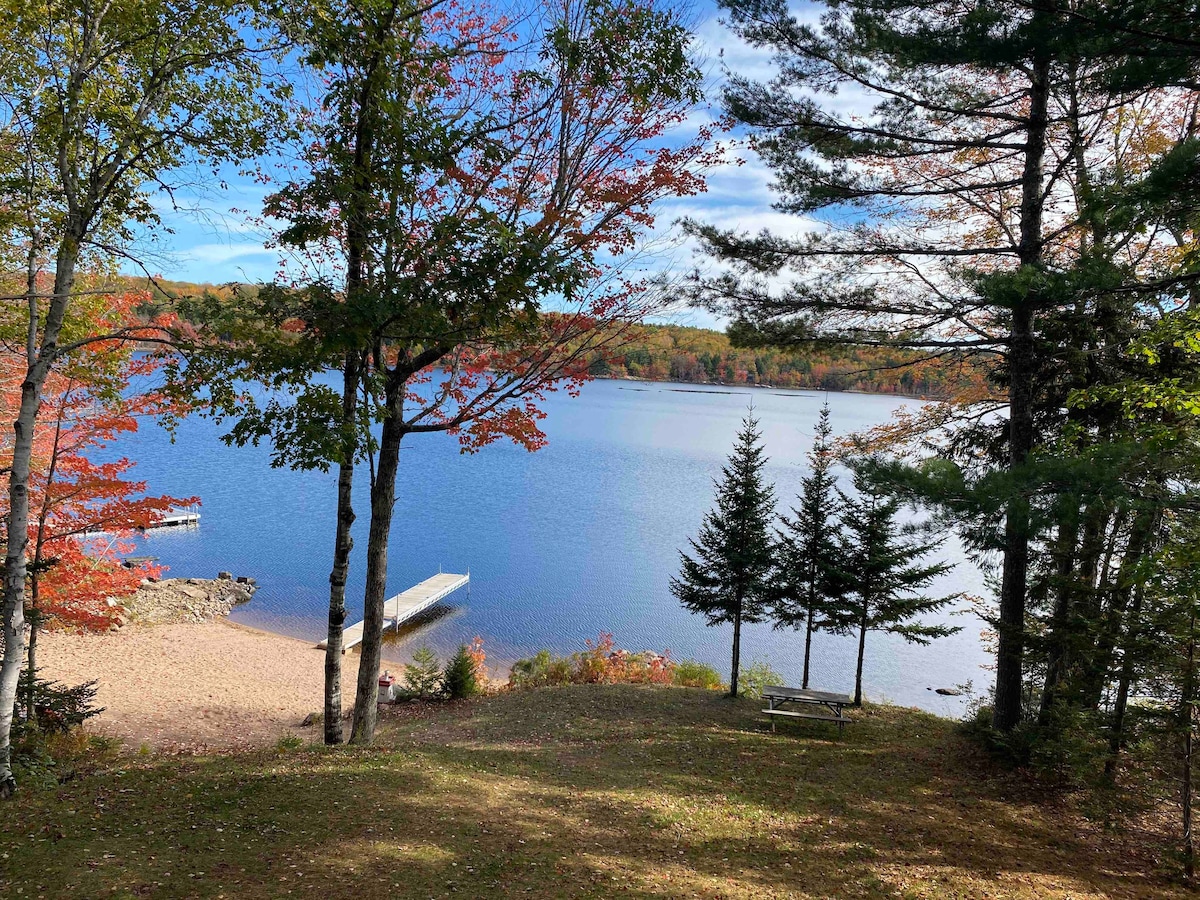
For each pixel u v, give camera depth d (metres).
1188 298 10.56
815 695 14.45
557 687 17.78
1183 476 7.61
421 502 50.12
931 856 8.14
